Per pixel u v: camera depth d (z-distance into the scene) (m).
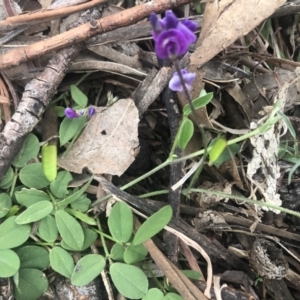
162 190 0.12
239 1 0.11
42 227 0.11
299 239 0.13
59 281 0.11
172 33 0.07
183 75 0.08
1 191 0.11
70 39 0.11
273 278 0.12
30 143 0.11
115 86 0.13
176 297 0.11
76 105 0.12
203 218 0.12
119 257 0.11
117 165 0.11
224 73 0.13
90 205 0.11
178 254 0.12
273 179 0.12
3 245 0.10
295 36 0.15
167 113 0.12
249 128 0.12
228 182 0.12
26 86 0.11
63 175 0.11
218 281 0.11
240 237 0.13
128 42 0.12
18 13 0.12
